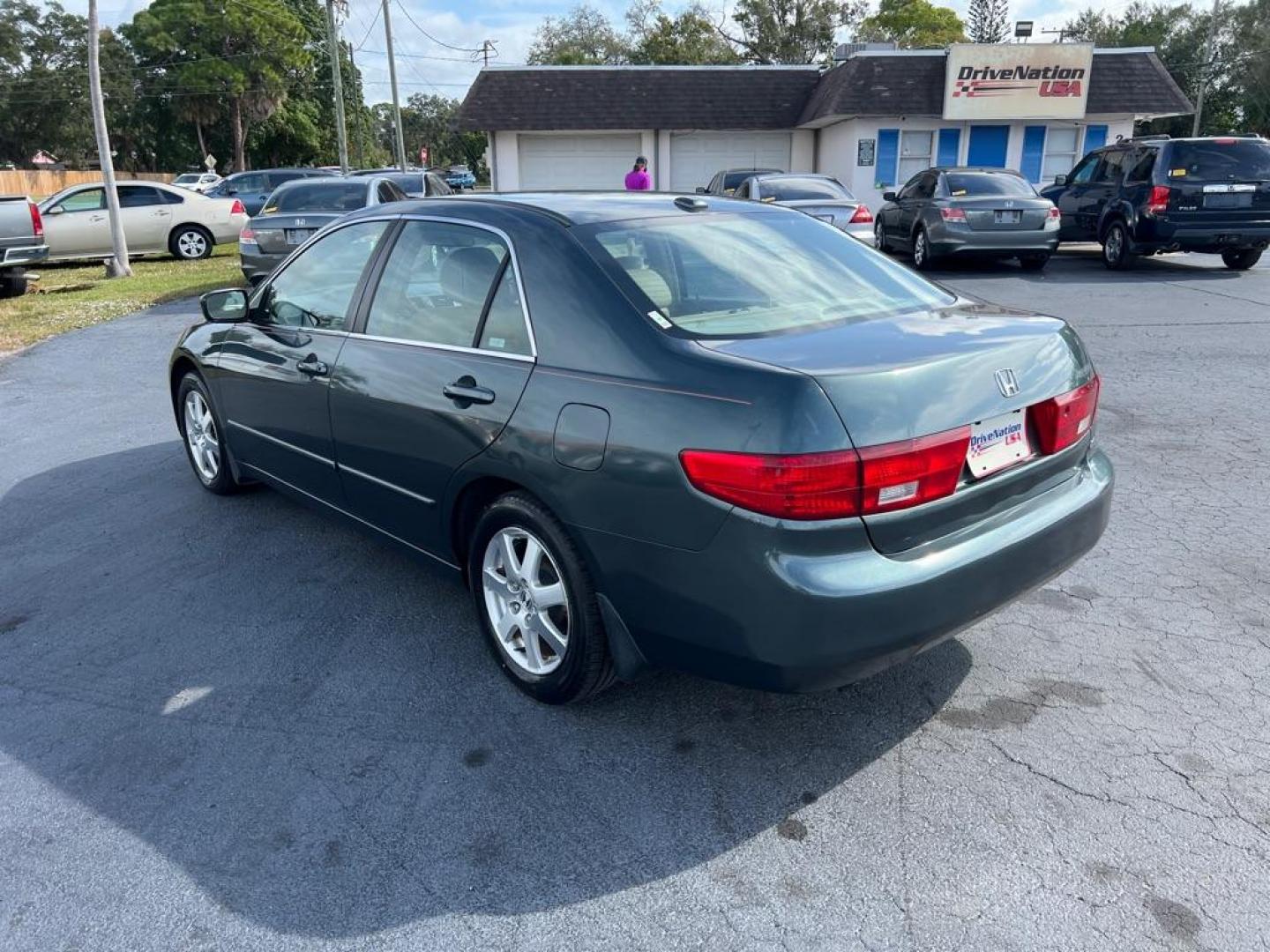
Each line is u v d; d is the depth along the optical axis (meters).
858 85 23.62
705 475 2.56
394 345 3.67
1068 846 2.61
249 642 3.83
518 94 26.27
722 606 2.61
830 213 14.07
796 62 49.97
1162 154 13.46
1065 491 3.17
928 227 14.36
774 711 3.29
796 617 2.51
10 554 4.75
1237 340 9.01
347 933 2.38
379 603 4.15
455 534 3.54
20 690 3.52
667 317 2.93
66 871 2.60
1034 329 3.14
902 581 2.58
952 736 3.12
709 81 26.80
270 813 2.82
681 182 27.50
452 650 3.75
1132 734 3.10
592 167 27.23
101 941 2.36
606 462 2.79
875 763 2.99
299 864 2.61
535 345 3.10
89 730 3.26
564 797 2.87
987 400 2.79
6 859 2.65
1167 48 55.03
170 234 18.50
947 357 2.76
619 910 2.43
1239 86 52.25
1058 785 2.86
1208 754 2.98
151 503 5.40
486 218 3.48
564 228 3.26
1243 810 2.72
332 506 4.27
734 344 2.82
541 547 3.13
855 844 2.64
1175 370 7.89
